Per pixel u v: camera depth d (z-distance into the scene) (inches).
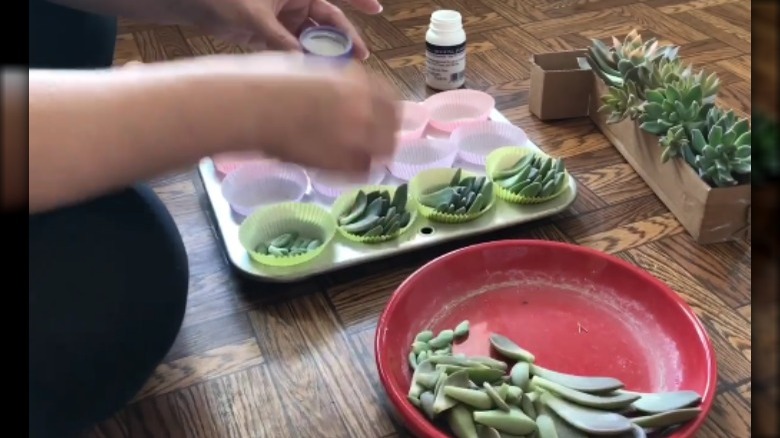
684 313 22.8
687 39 43.3
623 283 24.8
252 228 27.9
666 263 26.9
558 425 19.7
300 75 14.4
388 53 43.2
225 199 30.0
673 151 28.5
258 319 25.1
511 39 44.3
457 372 20.5
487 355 22.7
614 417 19.6
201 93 13.8
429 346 22.5
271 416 21.6
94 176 13.5
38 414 19.0
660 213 29.5
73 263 19.3
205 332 24.6
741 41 42.8
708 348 21.5
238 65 14.6
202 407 21.9
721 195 26.8
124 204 21.2
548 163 30.2
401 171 31.5
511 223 28.7
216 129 13.9
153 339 21.4
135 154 13.6
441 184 30.5
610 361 22.7
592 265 25.4
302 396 22.2
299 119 14.2
